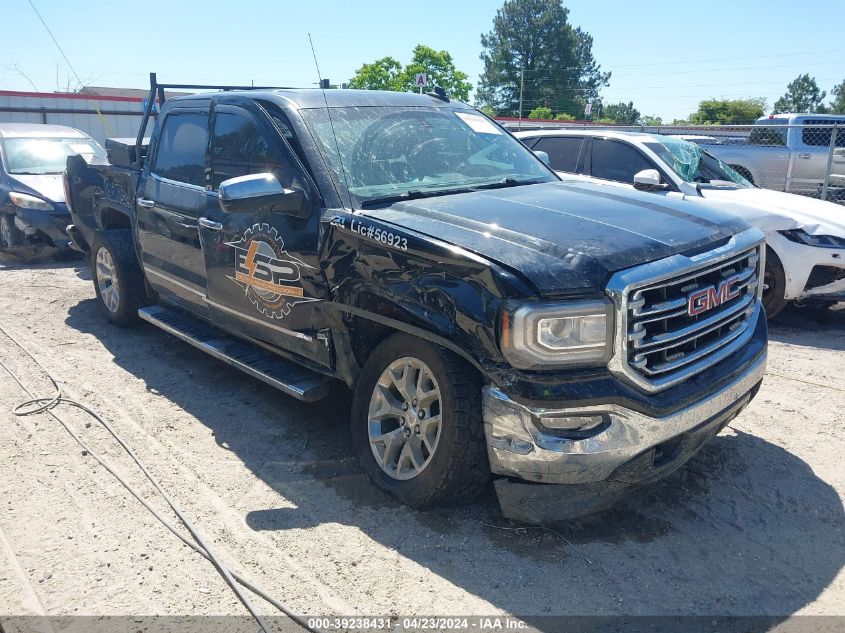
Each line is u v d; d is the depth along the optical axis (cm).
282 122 437
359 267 369
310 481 399
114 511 370
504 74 9100
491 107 9256
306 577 318
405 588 311
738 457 426
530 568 323
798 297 699
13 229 1024
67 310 752
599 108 9094
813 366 595
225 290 467
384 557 332
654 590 310
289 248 407
